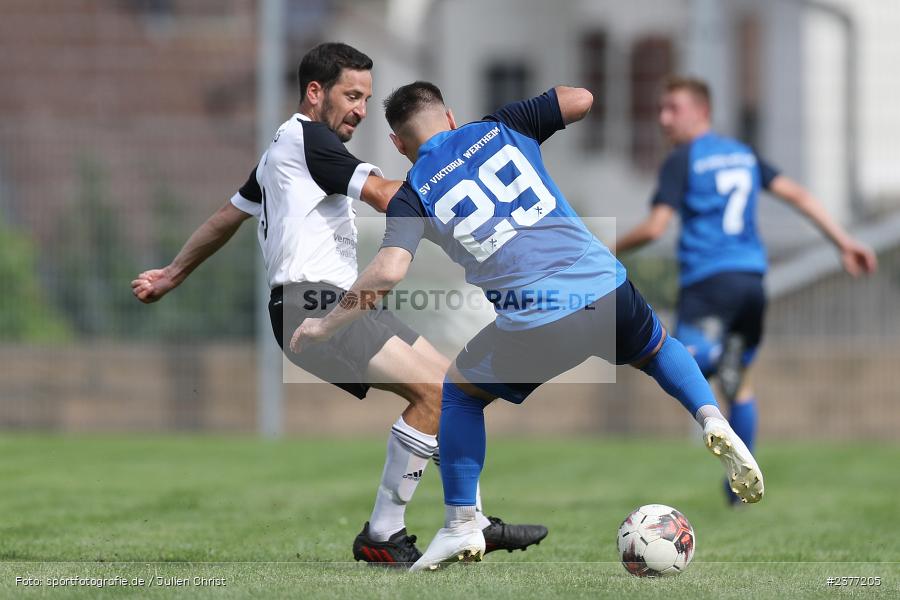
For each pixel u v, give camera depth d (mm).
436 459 16188
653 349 15078
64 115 52844
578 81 49406
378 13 57344
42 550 16859
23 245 38312
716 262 23906
